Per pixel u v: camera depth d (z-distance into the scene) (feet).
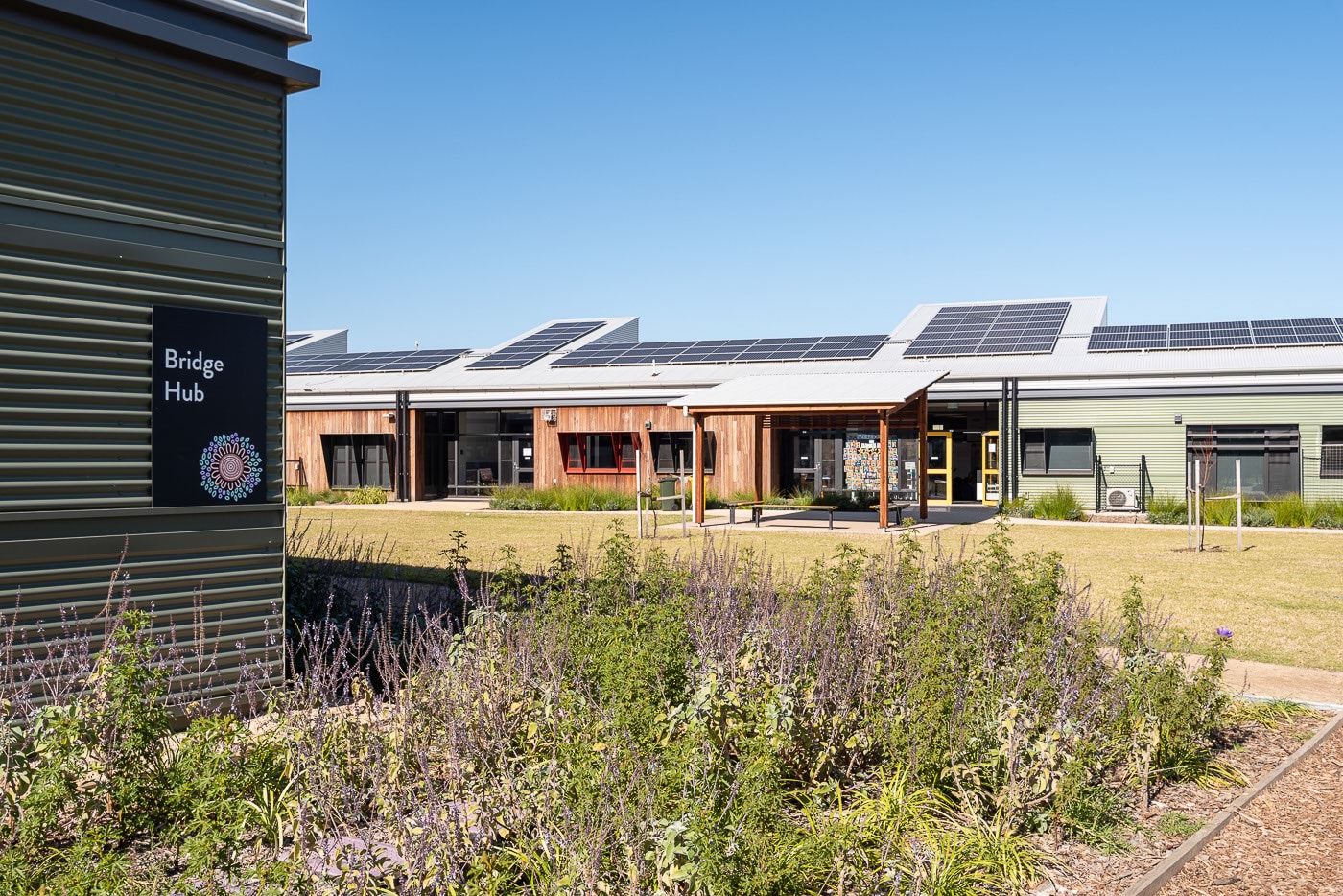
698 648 18.98
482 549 55.67
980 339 104.73
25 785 14.58
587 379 107.65
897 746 16.70
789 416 89.56
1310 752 20.51
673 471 101.24
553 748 15.48
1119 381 89.04
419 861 12.20
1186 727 18.45
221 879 12.67
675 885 11.93
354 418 111.65
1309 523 76.38
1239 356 90.17
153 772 15.06
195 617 21.36
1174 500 82.64
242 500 22.24
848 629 20.47
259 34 22.53
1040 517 84.48
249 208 22.50
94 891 12.09
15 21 18.84
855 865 13.48
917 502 99.25
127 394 20.48
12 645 18.61
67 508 19.67
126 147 20.43
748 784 13.10
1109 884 14.17
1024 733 16.37
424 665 17.69
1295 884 14.42
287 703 16.75
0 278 18.78
